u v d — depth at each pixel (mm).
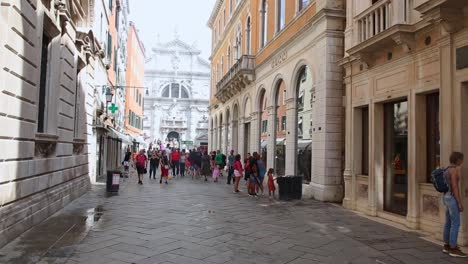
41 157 9250
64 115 11398
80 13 13461
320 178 13836
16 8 7047
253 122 23172
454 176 6793
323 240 7766
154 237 7691
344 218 10273
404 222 9375
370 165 10883
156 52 67750
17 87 7289
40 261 5941
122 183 19703
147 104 66375
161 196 14297
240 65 23906
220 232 8312
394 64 9898
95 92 18203
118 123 33594
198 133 67500
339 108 13750
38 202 8719
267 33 21125
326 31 13672
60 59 10922
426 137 9070
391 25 9734
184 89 68438
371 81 10969
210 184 20000
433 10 7656
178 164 25875
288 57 17547
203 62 68938
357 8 11977
